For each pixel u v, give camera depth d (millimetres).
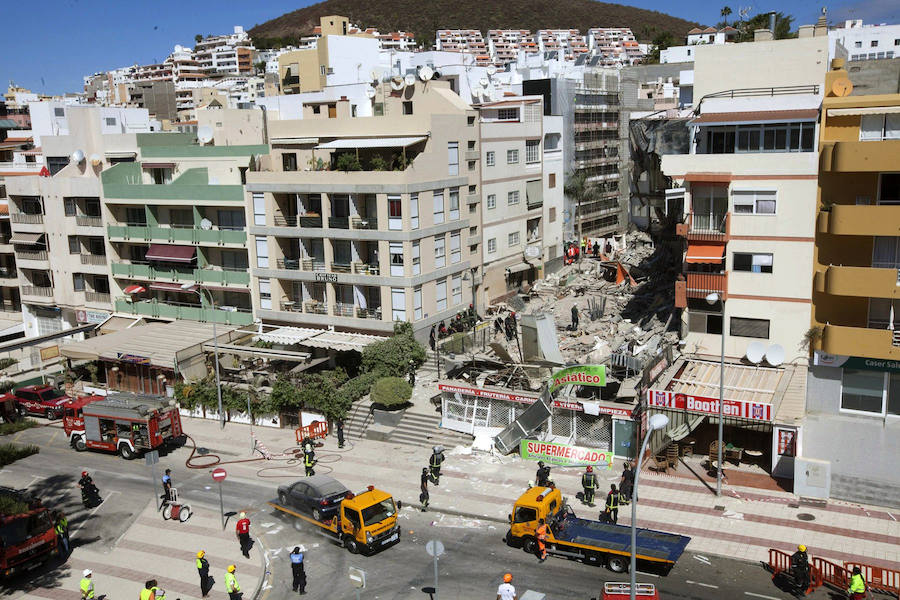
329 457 40219
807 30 39844
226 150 56438
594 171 87875
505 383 41062
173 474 39688
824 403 37562
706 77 41781
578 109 81562
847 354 35500
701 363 39875
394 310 50562
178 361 48938
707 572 27562
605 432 37656
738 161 38188
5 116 100125
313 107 69375
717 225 39625
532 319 41781
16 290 72188
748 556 28453
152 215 58781
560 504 30719
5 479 40000
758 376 37625
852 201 36188
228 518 34438
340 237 50812
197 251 56844
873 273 34406
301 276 52719
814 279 37250
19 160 72500
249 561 30562
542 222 71000
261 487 37406
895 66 43344
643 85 101688
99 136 62906
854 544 28844
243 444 43219
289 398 43750
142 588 29094
